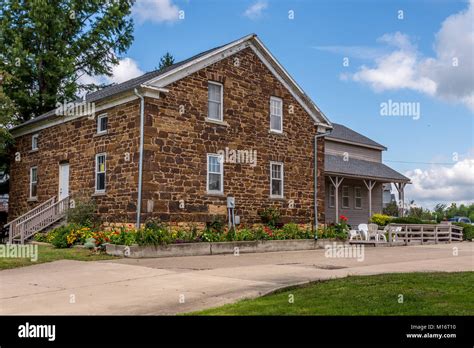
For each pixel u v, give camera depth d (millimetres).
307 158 24312
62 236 18281
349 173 31641
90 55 35719
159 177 18266
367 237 24719
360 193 35812
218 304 8281
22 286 10242
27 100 31953
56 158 23000
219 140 20438
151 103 18297
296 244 20219
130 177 18375
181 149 19047
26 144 25781
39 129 24562
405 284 9734
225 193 20422
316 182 24516
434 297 8391
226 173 20578
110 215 19141
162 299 8781
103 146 19938
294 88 23891
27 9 31828
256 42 22000
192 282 10500
